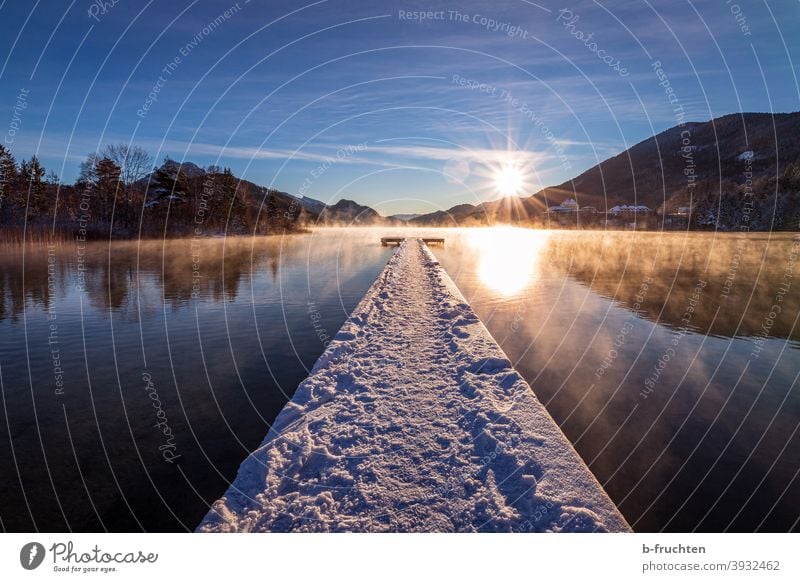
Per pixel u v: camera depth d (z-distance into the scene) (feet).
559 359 25.75
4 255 84.23
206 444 16.47
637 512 12.60
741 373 23.36
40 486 13.80
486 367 18.49
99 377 23.39
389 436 12.85
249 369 24.71
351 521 9.41
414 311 32.48
